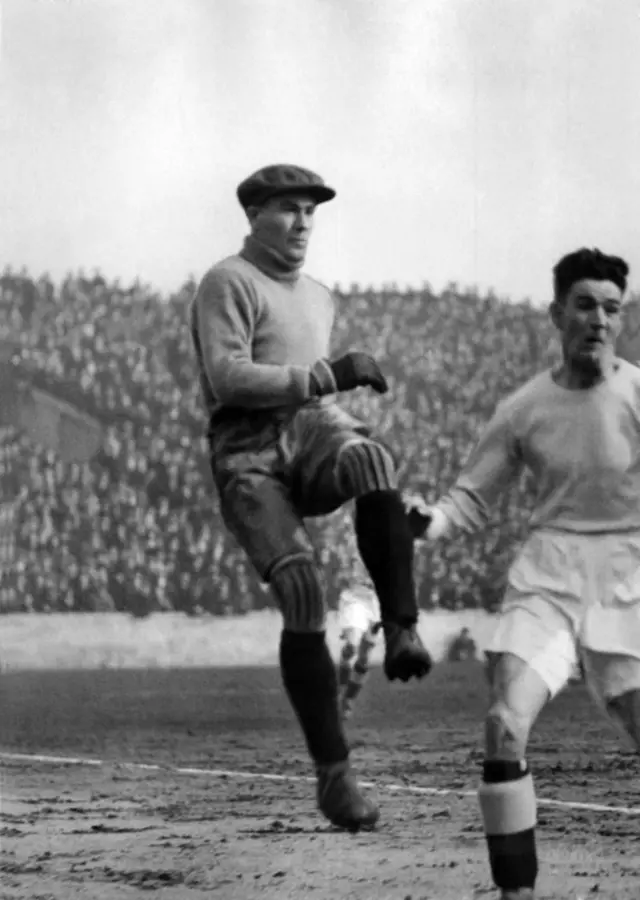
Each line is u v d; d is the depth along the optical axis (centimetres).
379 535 484
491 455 565
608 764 1325
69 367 2908
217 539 2761
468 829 969
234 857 863
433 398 2864
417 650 473
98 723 1822
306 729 504
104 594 2717
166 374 2914
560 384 553
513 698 528
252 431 511
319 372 502
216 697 2119
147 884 786
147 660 2588
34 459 2834
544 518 555
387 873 801
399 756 1436
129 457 2844
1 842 939
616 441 540
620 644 534
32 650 2558
